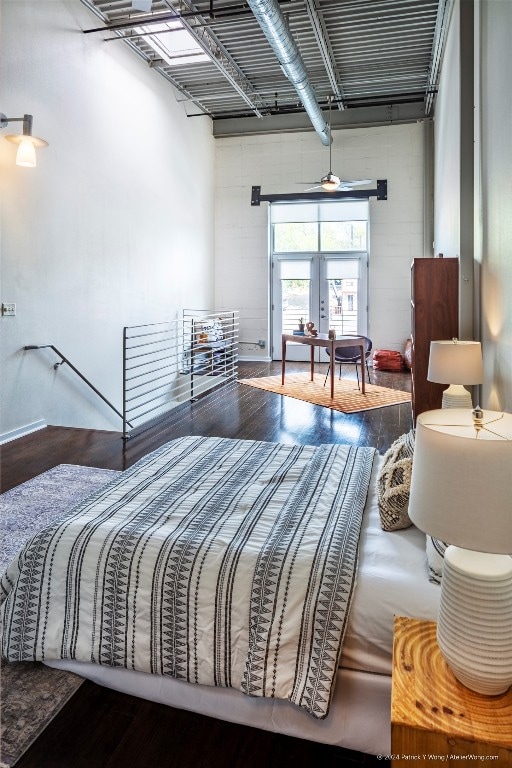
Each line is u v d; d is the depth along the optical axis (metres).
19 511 3.11
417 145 8.82
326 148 9.18
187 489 2.33
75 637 1.81
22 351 4.70
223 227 9.77
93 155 5.69
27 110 4.64
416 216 8.95
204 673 1.68
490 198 3.47
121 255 6.35
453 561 1.22
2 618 1.92
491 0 3.37
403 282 9.15
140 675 1.78
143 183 6.88
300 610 1.59
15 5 4.47
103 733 1.66
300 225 9.63
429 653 1.31
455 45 4.85
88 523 1.95
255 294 9.80
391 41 6.43
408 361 8.40
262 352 9.89
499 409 3.20
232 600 1.67
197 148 8.80
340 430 5.04
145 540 1.82
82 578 1.83
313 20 5.65
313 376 7.88
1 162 4.38
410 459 1.99
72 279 5.38
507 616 1.14
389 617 1.57
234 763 1.57
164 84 7.46
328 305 9.62
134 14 5.68
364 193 9.06
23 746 1.60
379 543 1.85
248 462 2.72
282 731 1.64
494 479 1.05
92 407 5.79
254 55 6.79
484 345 3.78
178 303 8.12
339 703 1.60
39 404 4.96
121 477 2.51
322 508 2.07
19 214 4.60
